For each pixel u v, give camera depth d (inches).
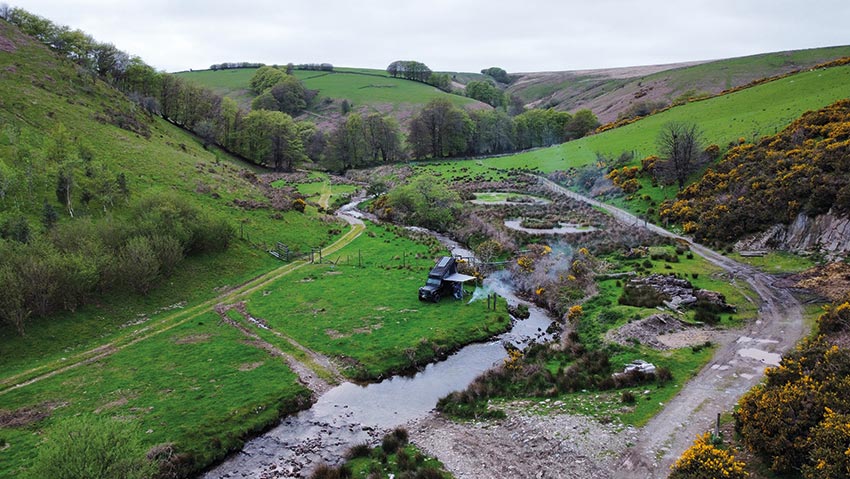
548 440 947.3
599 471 836.0
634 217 2677.2
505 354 1485.0
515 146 6028.5
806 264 1710.1
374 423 1129.4
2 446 1006.4
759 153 2506.2
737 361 1146.0
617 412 996.6
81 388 1248.2
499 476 876.0
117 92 4148.6
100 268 1739.7
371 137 5757.9
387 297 1904.5
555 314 1775.3
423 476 881.5
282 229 2790.4
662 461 828.0
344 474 923.4
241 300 1910.7
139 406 1163.9
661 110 4842.5
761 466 757.9
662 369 1122.7
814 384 818.2
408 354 1434.5
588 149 4242.1
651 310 1462.8
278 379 1306.6
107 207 2345.0
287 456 1017.5
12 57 3501.5
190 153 3700.8
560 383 1180.5
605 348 1320.1
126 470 775.1
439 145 5762.8
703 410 959.6
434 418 1136.2
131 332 1615.4
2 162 2169.0
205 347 1498.5
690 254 1980.8
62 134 2711.6
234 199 2933.1
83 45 4409.5
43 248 1676.9
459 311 1755.7
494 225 2723.9
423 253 2536.9
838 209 1743.4
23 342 1448.1
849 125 2239.2
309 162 5949.8
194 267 2124.8
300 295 1948.8
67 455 745.6
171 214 2204.7
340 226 3112.7
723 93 4608.8
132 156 2984.7
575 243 2325.3
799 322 1318.9
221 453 1016.2
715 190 2455.7
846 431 681.6
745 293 1556.3
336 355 1450.5
